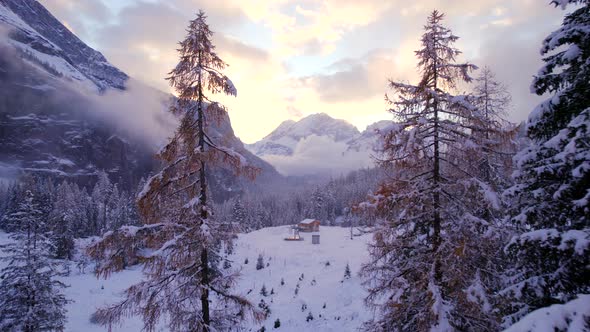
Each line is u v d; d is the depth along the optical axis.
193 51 9.55
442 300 8.10
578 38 6.92
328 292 30.72
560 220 7.34
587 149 6.17
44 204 61.03
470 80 9.09
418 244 9.74
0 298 17.56
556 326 3.89
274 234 77.19
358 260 44.16
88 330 26.66
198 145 9.89
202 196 9.98
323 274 39.09
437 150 9.40
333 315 24.64
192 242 9.34
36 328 17.23
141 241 9.17
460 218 8.91
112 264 8.83
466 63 8.98
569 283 6.87
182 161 9.82
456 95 9.18
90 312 30.41
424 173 9.57
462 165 9.48
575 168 6.16
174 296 9.16
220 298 10.30
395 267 10.03
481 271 8.79
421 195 9.30
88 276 42.88
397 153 9.67
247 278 40.03
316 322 23.97
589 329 3.77
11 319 17.17
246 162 9.98
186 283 9.41
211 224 9.71
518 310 7.82
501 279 8.75
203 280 9.74
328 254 51.06
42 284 18.30
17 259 18.23
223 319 10.07
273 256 52.19
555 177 7.11
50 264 19.14
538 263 7.40
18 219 18.72
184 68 9.54
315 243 62.16
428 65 9.53
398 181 9.93
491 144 8.93
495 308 7.90
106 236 8.73
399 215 9.55
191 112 9.91
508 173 10.21
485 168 11.62
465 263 8.62
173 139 9.88
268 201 152.00
